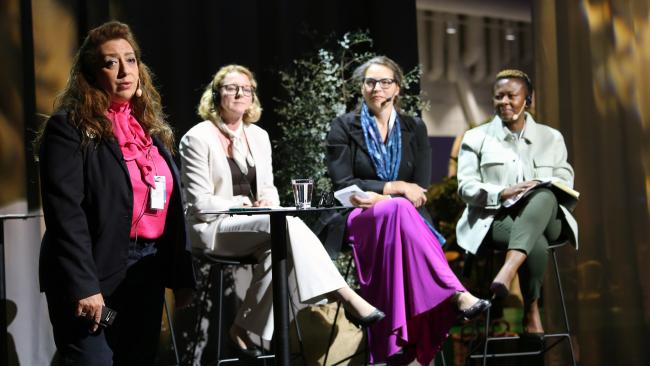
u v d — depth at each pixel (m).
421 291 2.89
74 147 2.05
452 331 4.52
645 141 4.19
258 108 3.54
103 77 2.17
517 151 3.58
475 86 6.87
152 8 3.88
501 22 6.84
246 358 3.19
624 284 4.12
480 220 3.44
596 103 4.19
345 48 4.05
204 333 3.80
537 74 4.18
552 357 3.85
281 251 2.56
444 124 6.73
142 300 2.21
